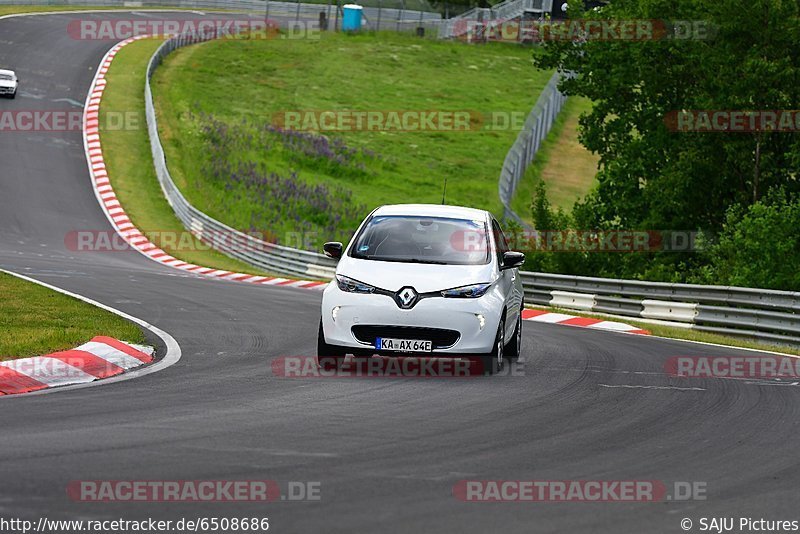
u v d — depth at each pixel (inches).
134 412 1211.9
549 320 2987.2
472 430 1176.8
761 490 940.6
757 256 3663.9
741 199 4446.4
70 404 1254.9
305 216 6200.8
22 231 5334.6
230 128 7824.8
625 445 1127.6
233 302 2795.3
